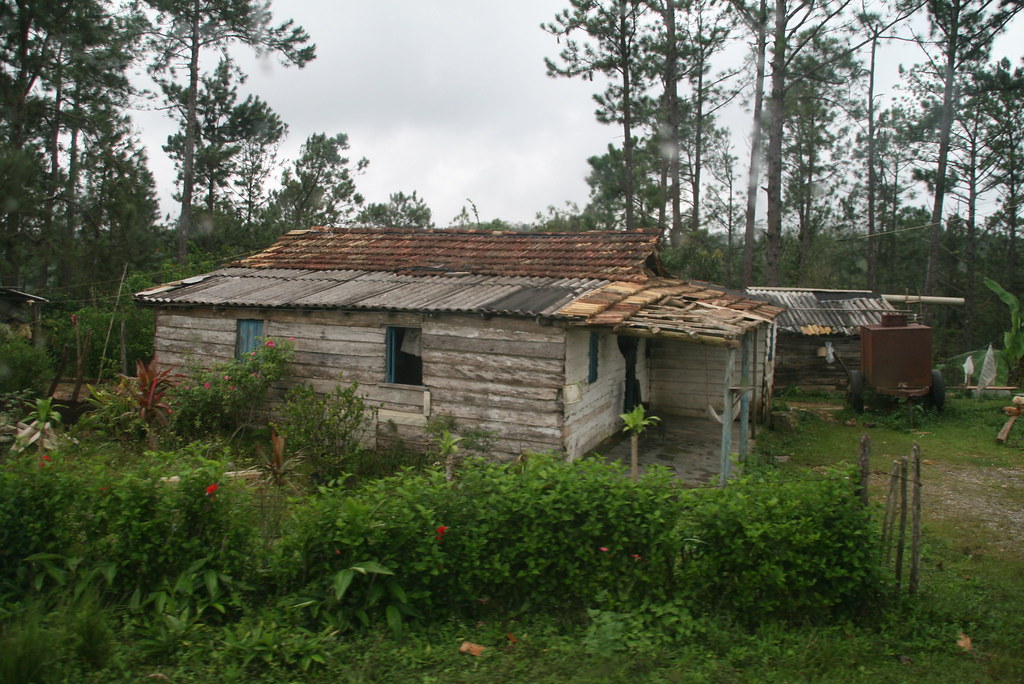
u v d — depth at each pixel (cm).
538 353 993
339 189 3444
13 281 2291
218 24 2636
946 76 2611
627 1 2456
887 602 550
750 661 479
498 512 532
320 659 452
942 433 1368
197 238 3067
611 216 3316
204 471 531
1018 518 852
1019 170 3041
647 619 511
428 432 1033
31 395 1295
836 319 2023
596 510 534
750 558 527
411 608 515
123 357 1489
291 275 1401
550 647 483
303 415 1035
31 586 522
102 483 534
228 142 3316
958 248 3697
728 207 4272
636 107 2694
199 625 491
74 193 2238
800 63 2862
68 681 427
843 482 549
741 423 1083
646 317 970
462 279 1273
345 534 511
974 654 501
